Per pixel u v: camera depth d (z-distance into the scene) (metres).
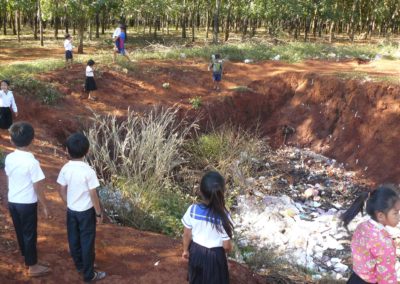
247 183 11.46
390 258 3.59
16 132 4.70
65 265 5.44
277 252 8.51
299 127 15.27
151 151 9.27
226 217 4.14
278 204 10.91
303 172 13.30
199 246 4.21
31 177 4.74
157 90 15.74
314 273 7.80
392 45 22.77
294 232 9.62
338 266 8.40
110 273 5.45
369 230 3.66
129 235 6.43
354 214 3.86
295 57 19.53
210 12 35.75
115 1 27.08
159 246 6.23
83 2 22.28
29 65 15.59
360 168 13.14
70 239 5.06
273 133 15.56
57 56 21.38
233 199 10.88
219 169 11.66
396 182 12.10
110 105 14.28
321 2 30.48
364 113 13.98
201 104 15.20
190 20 41.44
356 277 3.80
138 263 5.73
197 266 4.23
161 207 8.25
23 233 4.94
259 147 13.67
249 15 30.09
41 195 4.81
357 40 34.62
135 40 30.45
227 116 15.48
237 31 39.97
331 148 14.24
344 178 12.93
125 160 8.78
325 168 13.55
